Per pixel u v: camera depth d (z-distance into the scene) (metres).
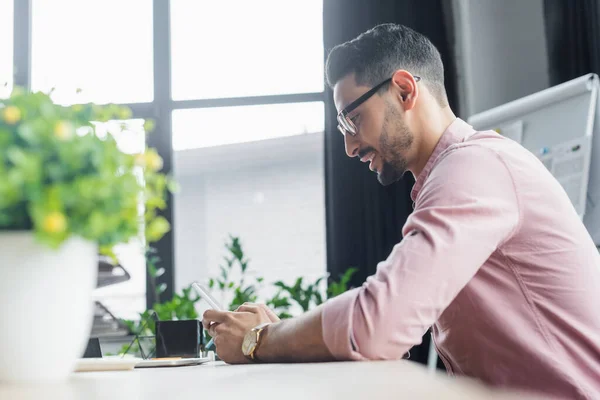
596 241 3.09
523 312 1.31
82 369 1.16
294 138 5.71
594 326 1.31
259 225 5.80
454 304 1.35
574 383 1.27
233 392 0.59
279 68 5.02
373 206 4.56
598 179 3.17
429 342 4.19
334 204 4.61
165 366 1.34
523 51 4.77
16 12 5.04
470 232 1.17
